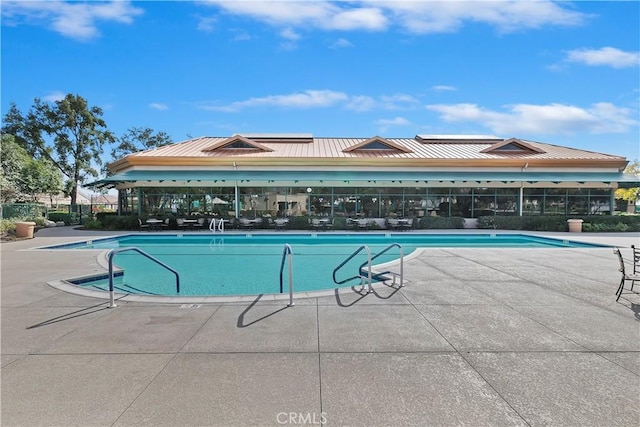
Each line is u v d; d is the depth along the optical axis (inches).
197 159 1022.4
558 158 1045.8
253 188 1037.2
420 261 432.8
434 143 1298.0
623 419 121.5
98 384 145.8
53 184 1419.8
